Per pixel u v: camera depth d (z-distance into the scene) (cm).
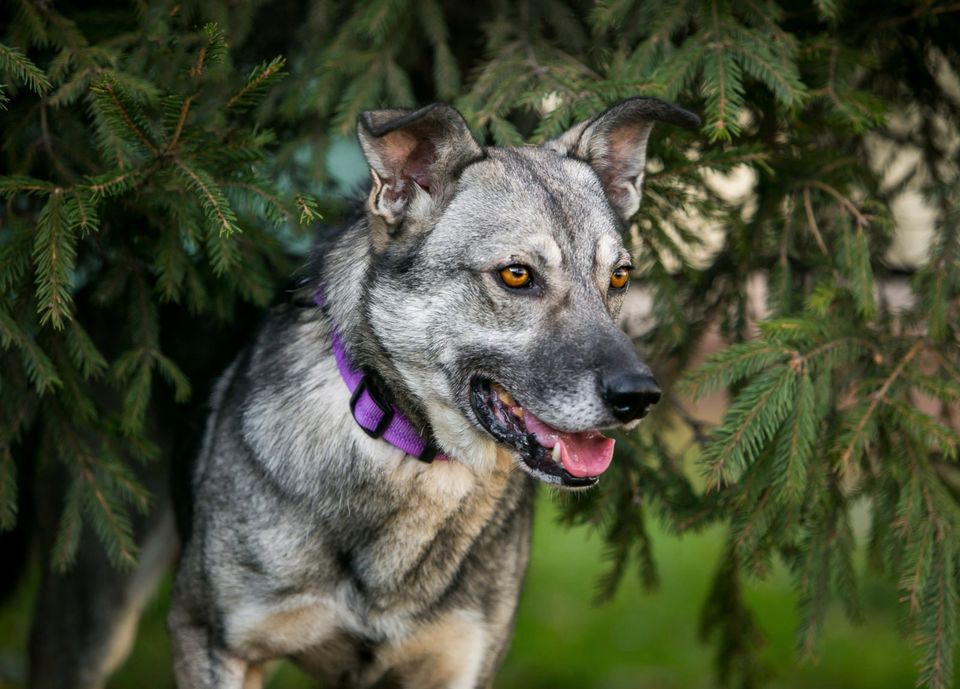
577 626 746
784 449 396
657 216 467
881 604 774
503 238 370
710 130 399
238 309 507
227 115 459
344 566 399
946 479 461
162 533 521
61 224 371
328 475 394
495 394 379
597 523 463
